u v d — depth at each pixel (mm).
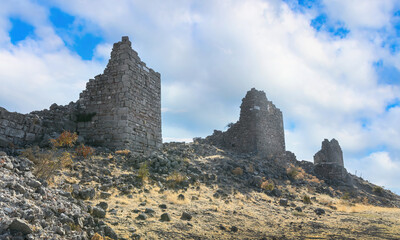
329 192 25625
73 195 8531
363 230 10453
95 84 18953
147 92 20219
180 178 15164
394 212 18688
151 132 20031
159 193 12188
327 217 14172
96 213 7672
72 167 11281
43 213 5508
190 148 29906
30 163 9227
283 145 37188
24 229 4633
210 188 16078
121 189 11000
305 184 26656
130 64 18625
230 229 9258
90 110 18547
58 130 16812
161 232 7719
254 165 27000
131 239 6832
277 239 8508
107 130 17750
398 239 8844
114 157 15141
